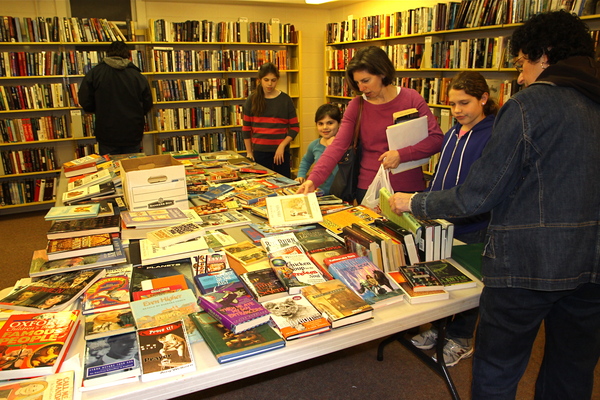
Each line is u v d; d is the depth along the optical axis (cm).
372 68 194
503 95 344
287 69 569
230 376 98
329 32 570
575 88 101
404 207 131
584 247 104
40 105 452
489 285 113
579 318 119
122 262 146
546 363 133
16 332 103
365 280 129
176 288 127
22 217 468
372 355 227
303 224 187
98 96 388
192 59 506
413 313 119
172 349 99
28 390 88
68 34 445
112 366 94
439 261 146
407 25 436
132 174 185
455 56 385
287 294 125
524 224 105
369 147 226
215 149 548
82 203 212
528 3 316
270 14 570
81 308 119
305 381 208
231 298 117
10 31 425
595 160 101
